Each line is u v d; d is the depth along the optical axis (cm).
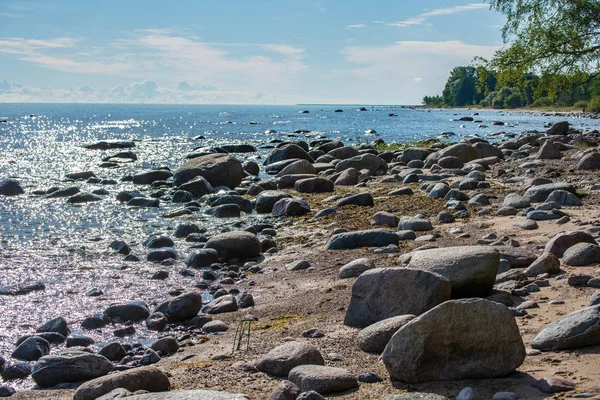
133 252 1288
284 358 596
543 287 796
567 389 469
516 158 2661
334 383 526
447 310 532
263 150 3825
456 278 750
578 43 2517
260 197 1761
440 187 1714
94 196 1936
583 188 1602
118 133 5966
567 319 584
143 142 4581
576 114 11806
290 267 1092
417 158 2716
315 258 1141
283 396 502
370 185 2077
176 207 1819
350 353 637
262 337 735
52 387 649
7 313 895
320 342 679
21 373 681
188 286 1044
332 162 2605
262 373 601
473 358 525
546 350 571
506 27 2636
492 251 777
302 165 2328
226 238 1229
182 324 866
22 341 773
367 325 727
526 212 1338
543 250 971
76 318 882
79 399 558
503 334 524
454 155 2517
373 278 738
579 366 518
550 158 2453
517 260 921
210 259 1184
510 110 16188
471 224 1292
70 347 738
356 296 748
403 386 525
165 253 1230
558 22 2556
